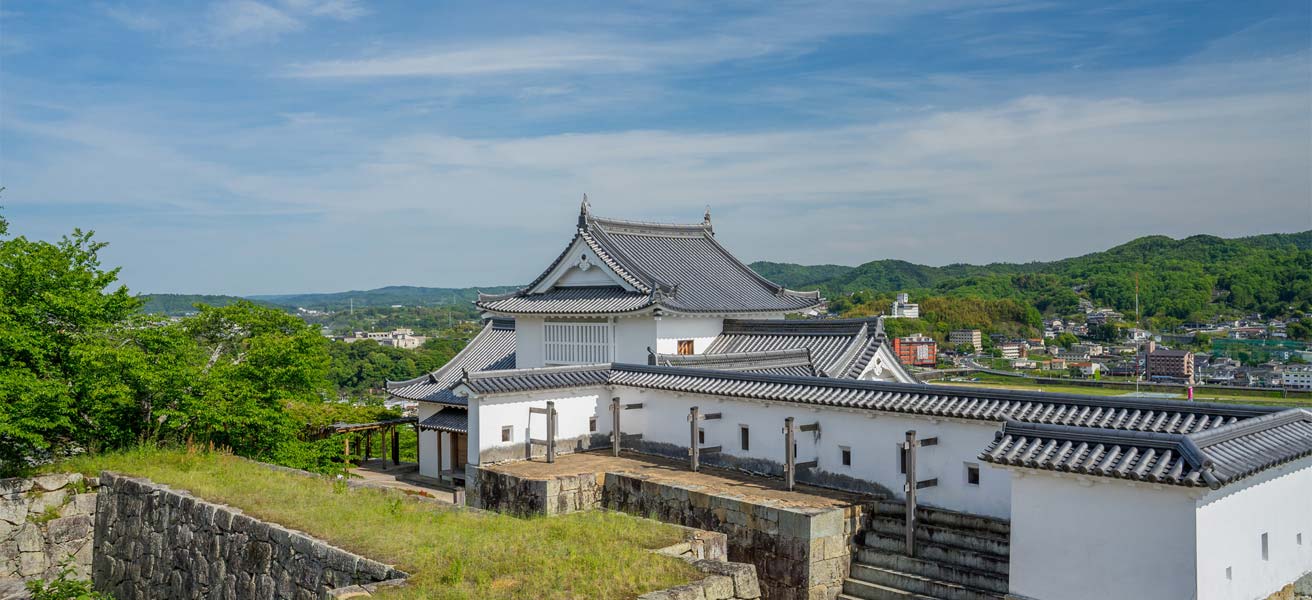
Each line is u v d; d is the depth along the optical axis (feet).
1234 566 37.78
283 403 92.32
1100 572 38.47
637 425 80.23
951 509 56.65
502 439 74.95
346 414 125.29
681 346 96.78
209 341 96.63
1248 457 37.58
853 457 62.59
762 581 56.49
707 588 35.12
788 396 65.62
